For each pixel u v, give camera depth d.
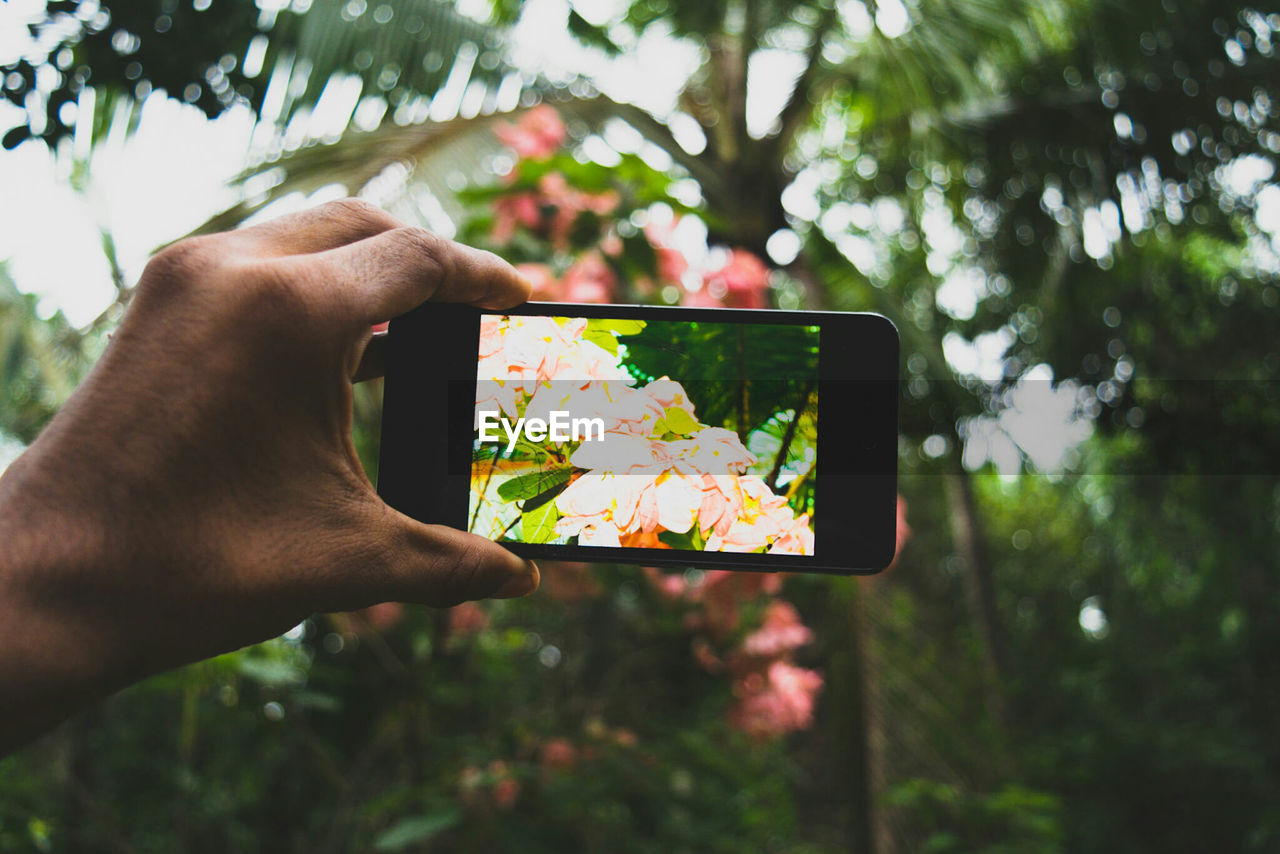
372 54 2.07
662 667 2.29
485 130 2.16
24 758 2.09
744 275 2.02
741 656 2.16
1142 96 3.05
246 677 1.80
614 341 0.91
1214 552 6.29
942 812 2.22
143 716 2.46
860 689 2.20
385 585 0.71
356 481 0.70
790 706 2.15
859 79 3.15
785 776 2.65
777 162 2.96
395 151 1.99
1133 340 4.62
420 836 1.54
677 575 2.11
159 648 0.60
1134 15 2.84
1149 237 3.73
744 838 2.42
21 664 0.54
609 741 1.96
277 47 1.93
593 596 2.18
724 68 3.01
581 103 2.53
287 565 0.65
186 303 0.61
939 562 4.83
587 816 1.88
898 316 2.87
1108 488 6.65
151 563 0.59
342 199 0.75
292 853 2.34
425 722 2.09
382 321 0.69
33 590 0.55
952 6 2.73
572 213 1.91
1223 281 4.74
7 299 1.95
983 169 3.37
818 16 2.88
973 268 4.65
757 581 2.01
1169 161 3.12
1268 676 6.23
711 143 2.96
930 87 2.96
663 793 2.00
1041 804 2.08
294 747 2.28
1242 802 5.29
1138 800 5.27
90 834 2.05
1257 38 2.98
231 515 0.62
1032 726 5.68
